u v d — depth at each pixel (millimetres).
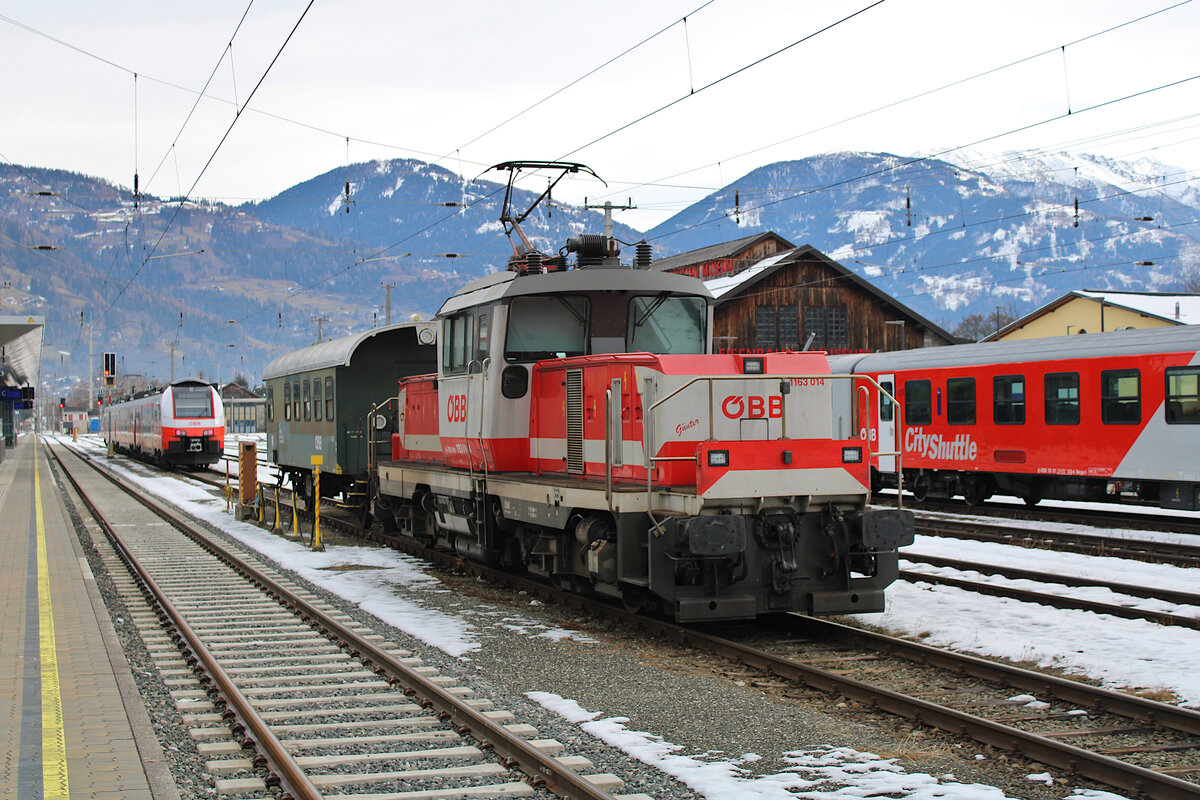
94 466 47469
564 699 7227
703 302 11594
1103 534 16141
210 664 8086
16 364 51438
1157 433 17016
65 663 8039
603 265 11633
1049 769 5715
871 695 7059
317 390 21125
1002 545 15344
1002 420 20281
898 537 9219
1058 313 46156
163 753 5941
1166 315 39656
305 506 22750
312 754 6055
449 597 11883
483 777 5645
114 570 14609
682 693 7449
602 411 10328
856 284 41594
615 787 5402
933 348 22891
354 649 9031
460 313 13125
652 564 8875
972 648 8961
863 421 9852
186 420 41781
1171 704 7109
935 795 5270
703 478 8727
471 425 12555
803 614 10289
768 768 5770
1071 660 8305
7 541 17109
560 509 10500
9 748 5801
